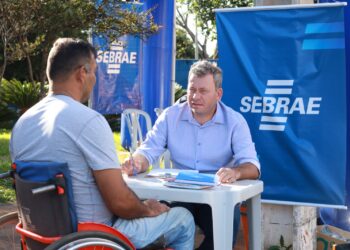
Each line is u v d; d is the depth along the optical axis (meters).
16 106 16.67
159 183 3.21
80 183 2.64
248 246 3.48
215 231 3.01
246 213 3.65
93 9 7.35
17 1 6.96
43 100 2.82
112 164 2.64
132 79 9.70
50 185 2.53
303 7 4.12
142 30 7.97
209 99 3.62
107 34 7.88
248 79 4.34
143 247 2.88
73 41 2.82
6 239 4.80
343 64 4.06
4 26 7.30
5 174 2.84
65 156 2.62
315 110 4.16
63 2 7.11
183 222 3.03
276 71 4.25
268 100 4.29
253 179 3.50
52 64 2.78
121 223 2.84
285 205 4.47
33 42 8.16
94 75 2.86
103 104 9.45
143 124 8.97
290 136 4.23
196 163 3.74
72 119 2.63
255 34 4.30
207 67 3.65
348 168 4.79
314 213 4.55
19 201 2.74
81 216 2.66
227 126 3.70
